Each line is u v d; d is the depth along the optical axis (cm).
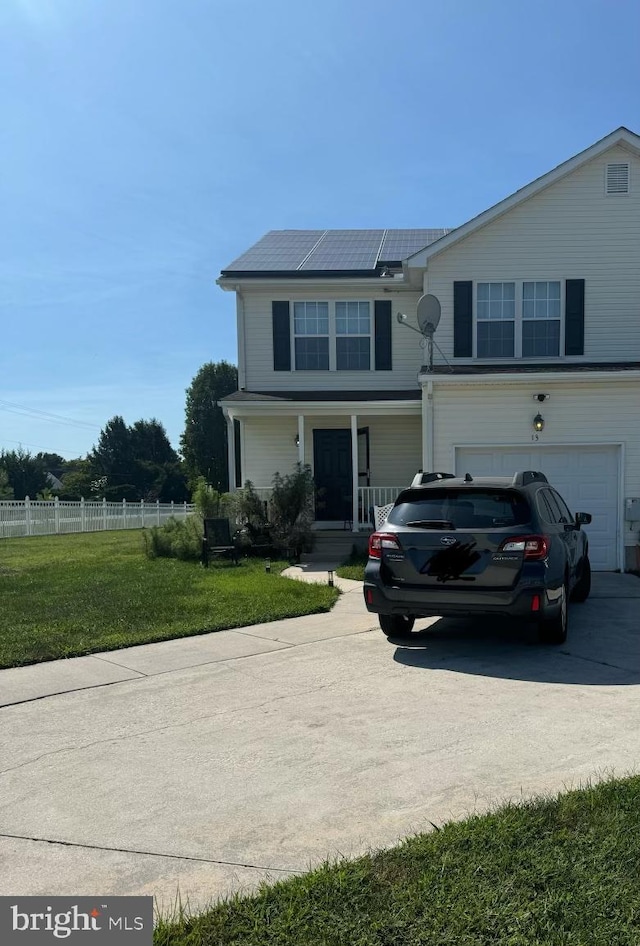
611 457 1162
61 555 1574
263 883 292
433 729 463
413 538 657
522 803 350
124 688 576
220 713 509
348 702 525
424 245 1842
